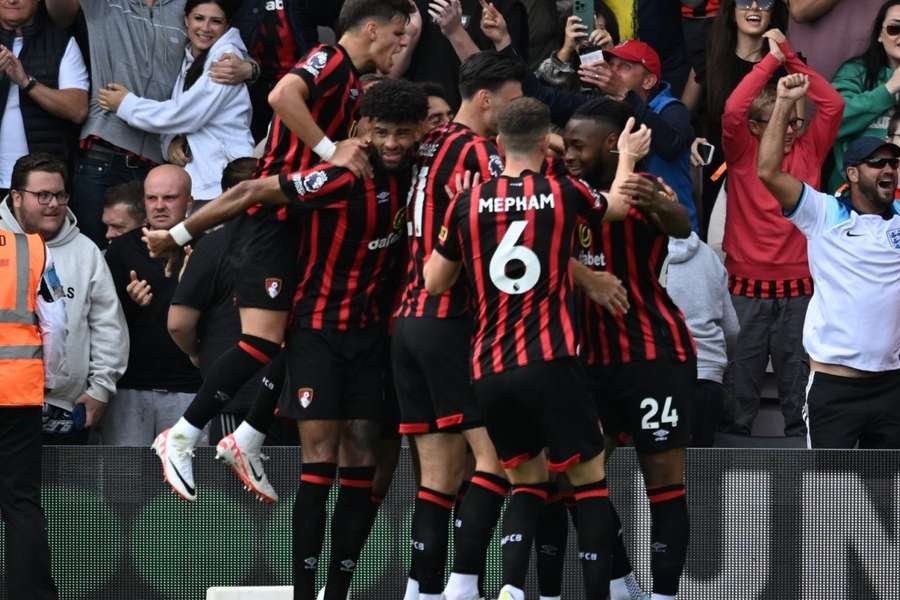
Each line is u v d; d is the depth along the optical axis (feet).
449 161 71.26
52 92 104.01
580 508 70.03
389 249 73.56
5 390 79.87
